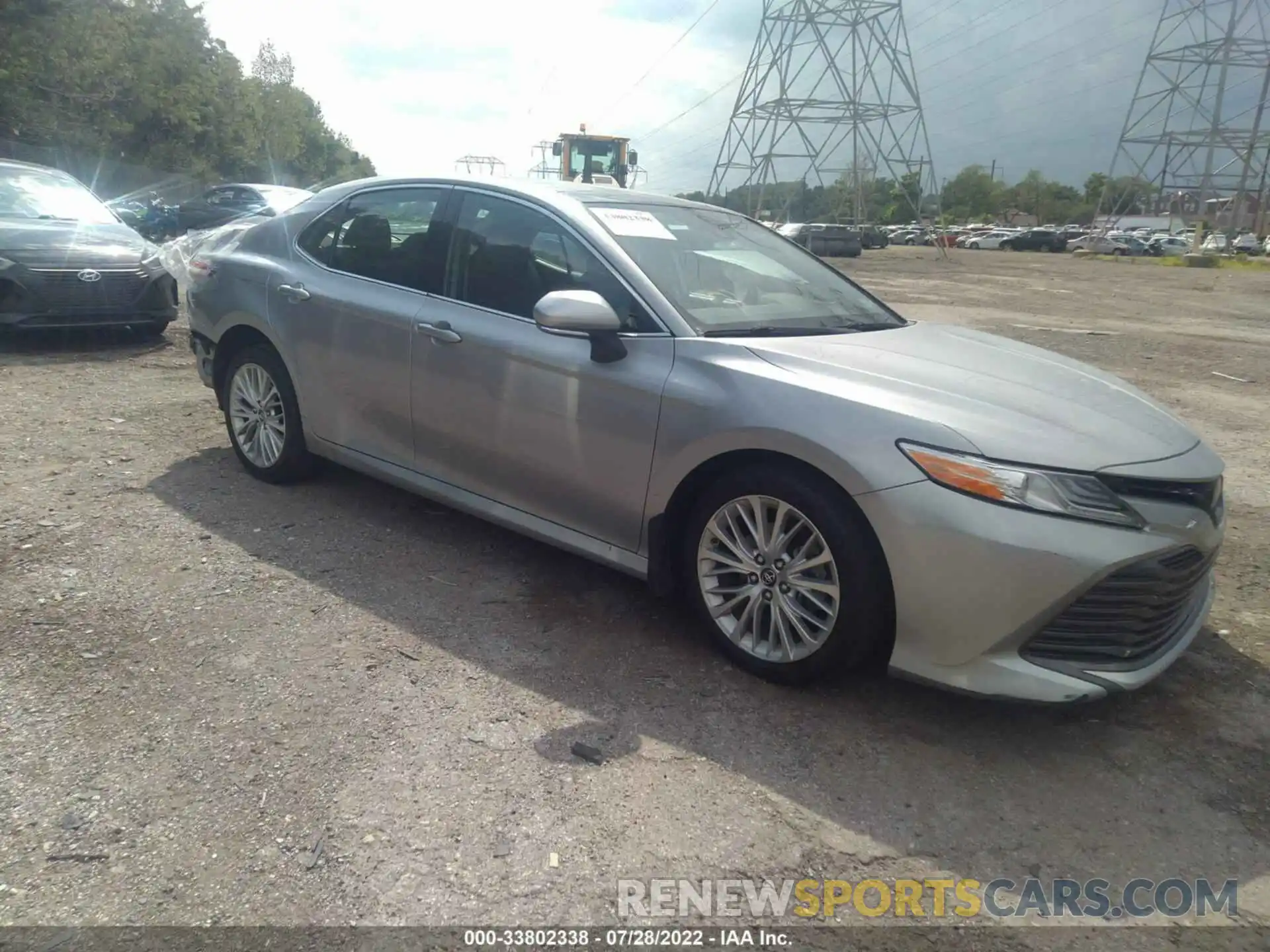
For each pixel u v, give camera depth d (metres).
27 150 40.31
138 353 8.08
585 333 3.27
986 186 115.69
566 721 2.88
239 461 5.17
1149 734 2.98
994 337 4.16
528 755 2.69
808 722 2.95
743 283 3.83
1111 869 2.38
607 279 3.52
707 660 3.30
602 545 3.53
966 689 2.77
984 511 2.67
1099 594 2.69
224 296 4.81
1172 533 2.77
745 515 3.13
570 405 3.46
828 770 2.71
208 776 2.54
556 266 3.67
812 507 2.93
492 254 3.87
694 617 3.63
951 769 2.75
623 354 3.35
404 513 4.58
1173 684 3.29
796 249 4.53
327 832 2.35
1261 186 59.62
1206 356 10.88
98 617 3.38
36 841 2.27
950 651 2.78
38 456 5.09
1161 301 19.22
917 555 2.74
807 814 2.52
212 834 2.32
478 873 2.24
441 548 4.18
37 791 2.45
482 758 2.67
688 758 2.73
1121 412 3.13
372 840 2.32
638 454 3.31
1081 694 2.71
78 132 41.81
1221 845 2.47
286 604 3.56
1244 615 3.86
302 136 88.62
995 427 2.80
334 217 4.57
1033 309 16.75
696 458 3.16
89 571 3.74
